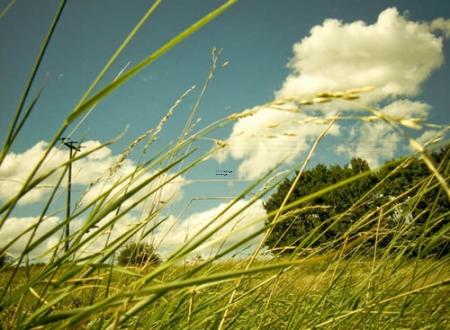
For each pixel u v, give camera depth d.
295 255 1.77
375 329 2.06
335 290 2.36
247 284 1.80
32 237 1.07
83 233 1.11
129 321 1.69
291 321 2.02
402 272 2.07
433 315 2.07
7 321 1.29
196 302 1.84
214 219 1.17
